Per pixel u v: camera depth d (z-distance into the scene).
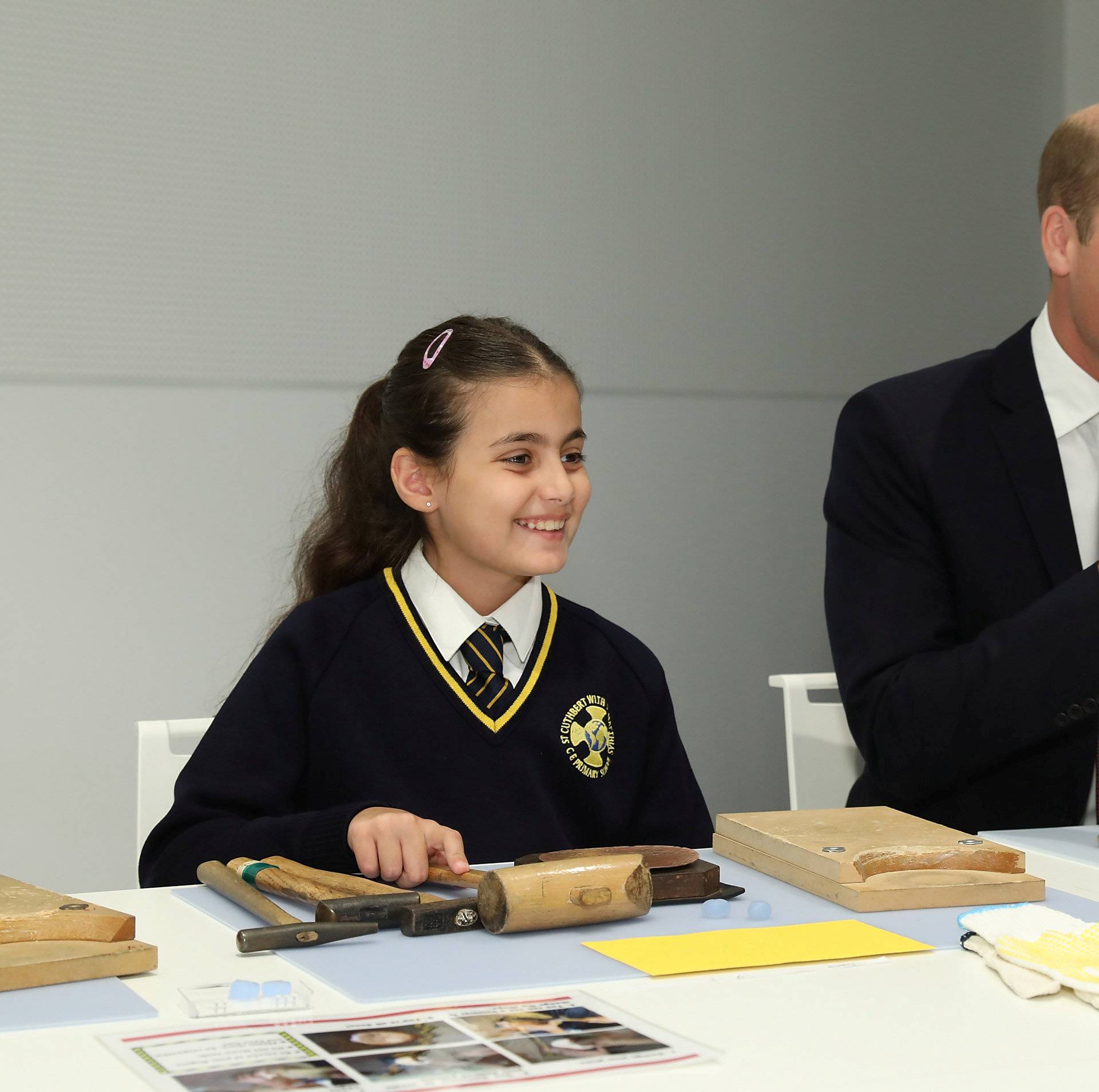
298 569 1.62
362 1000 0.75
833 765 1.85
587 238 2.83
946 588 1.68
